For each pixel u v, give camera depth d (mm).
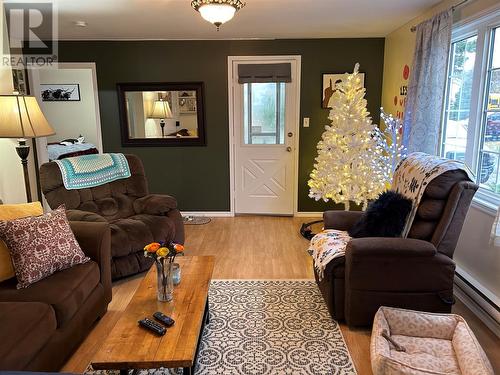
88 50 4832
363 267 2367
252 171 5121
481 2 2746
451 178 2389
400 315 2248
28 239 2207
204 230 4629
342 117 3818
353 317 2453
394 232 2561
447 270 2352
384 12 3545
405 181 2785
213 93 4926
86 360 2195
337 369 2123
